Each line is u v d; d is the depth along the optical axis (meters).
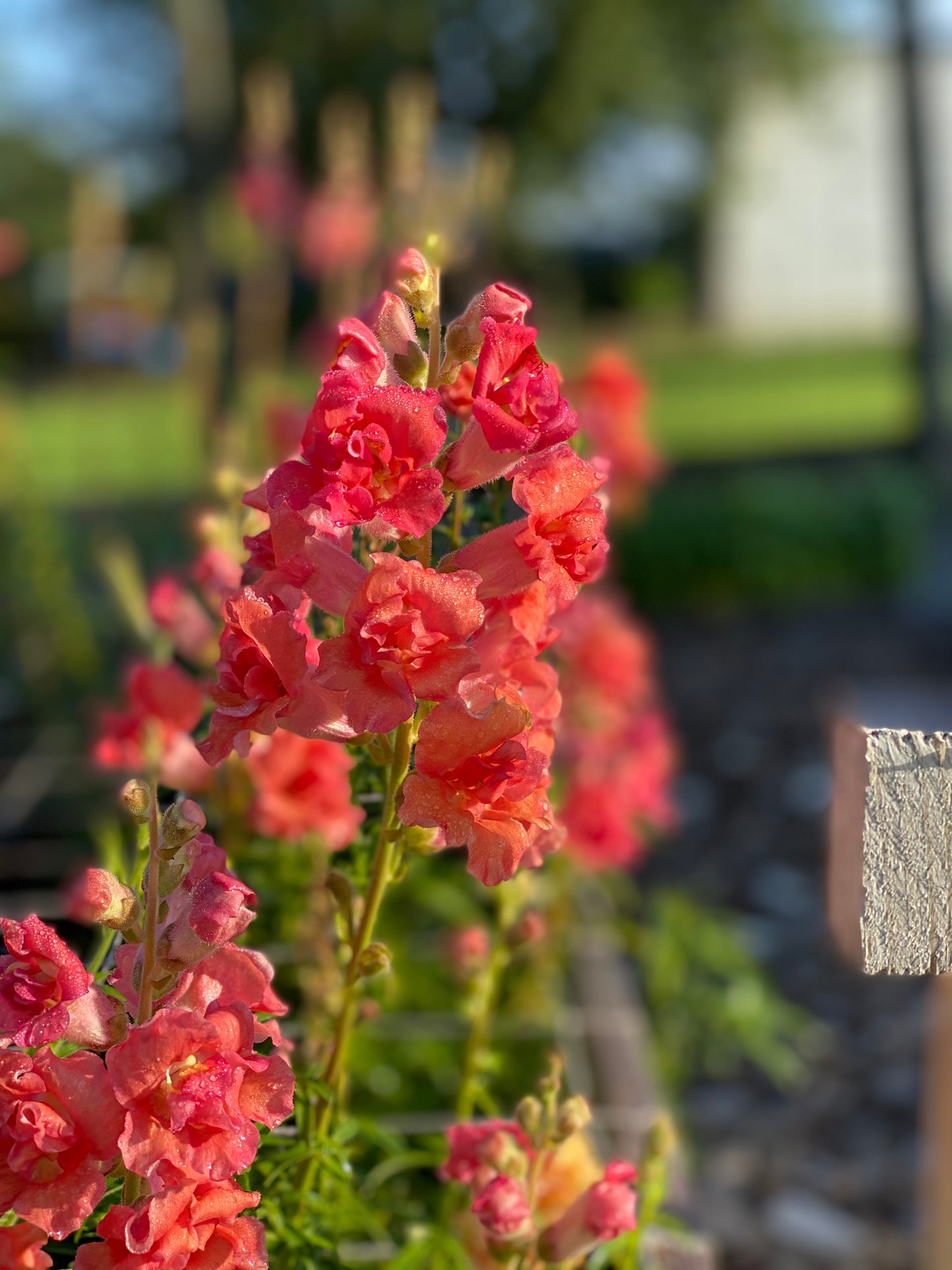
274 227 6.61
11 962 1.20
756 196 27.45
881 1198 3.60
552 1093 1.63
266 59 17.72
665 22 19.00
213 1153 1.10
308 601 1.31
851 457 14.34
